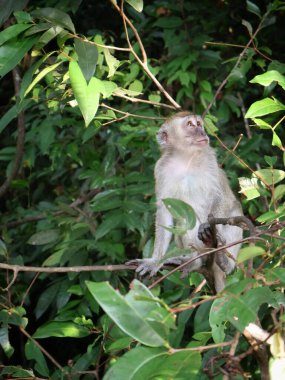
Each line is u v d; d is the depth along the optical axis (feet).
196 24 36.99
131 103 34.32
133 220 28.43
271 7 28.32
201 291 25.16
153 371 13.78
